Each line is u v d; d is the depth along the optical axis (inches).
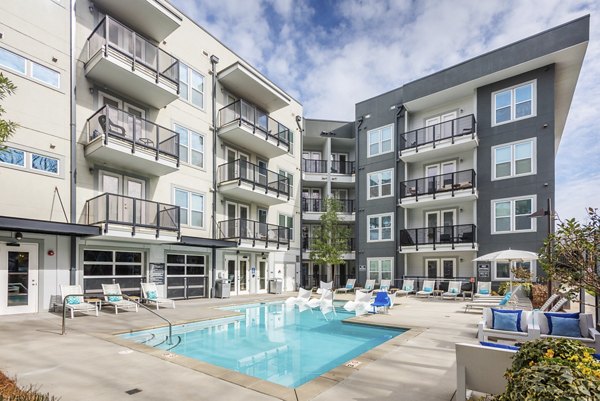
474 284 687.7
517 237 660.1
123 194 516.4
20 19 416.2
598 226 139.6
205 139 664.4
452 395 167.2
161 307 490.6
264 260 793.6
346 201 1011.9
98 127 466.6
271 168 842.8
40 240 420.5
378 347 262.1
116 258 506.6
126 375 193.2
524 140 670.5
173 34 616.1
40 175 421.7
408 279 772.0
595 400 88.0
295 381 217.6
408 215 835.4
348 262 1010.7
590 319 245.6
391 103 874.8
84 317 389.7
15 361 218.2
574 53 621.3
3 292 391.5
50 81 438.6
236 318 442.3
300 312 513.3
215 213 668.7
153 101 558.9
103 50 454.0
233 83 717.9
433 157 807.1
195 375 193.8
